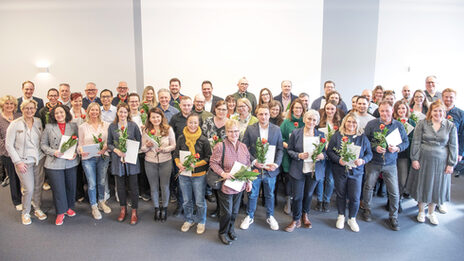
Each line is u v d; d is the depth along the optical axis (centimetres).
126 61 541
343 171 285
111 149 296
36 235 286
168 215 328
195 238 281
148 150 295
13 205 350
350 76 563
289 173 289
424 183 301
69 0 521
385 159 292
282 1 539
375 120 304
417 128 310
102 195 329
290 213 334
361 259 248
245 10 539
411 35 555
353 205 290
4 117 323
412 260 246
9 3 518
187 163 257
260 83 559
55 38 529
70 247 266
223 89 559
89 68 539
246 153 256
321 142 266
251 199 292
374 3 543
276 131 281
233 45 546
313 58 554
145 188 365
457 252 257
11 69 535
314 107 454
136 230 296
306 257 251
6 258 249
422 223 310
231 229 275
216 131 307
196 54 545
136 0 528
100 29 531
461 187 413
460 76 568
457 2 546
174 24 537
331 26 548
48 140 297
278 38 547
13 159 284
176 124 336
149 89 404
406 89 451
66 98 426
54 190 298
